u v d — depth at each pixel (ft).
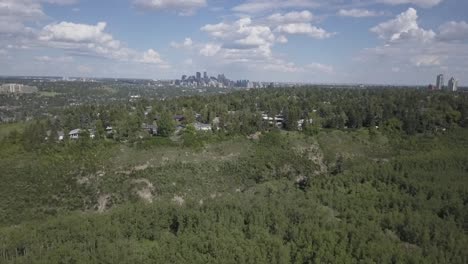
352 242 171.01
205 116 452.76
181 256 166.20
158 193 290.35
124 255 168.14
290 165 344.28
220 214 204.33
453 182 249.55
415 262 158.81
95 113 466.70
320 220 194.18
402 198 225.97
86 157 312.29
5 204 258.57
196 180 309.22
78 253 169.48
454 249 172.96
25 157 309.63
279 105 515.91
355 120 426.10
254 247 167.63
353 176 270.87
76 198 273.75
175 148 343.67
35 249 178.60
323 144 377.91
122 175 298.56
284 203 221.05
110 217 211.82
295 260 164.86
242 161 340.39
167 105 528.22
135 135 367.25
